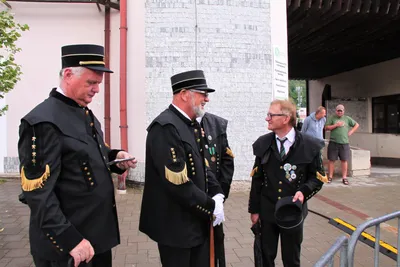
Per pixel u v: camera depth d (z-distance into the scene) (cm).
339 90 1656
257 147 304
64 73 216
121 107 707
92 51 216
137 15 696
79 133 213
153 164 249
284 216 280
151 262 388
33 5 772
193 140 248
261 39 724
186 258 249
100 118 771
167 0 688
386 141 1330
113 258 397
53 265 209
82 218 211
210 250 252
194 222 248
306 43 1191
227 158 284
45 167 193
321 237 469
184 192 231
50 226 190
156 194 252
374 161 1370
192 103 249
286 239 289
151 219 254
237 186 713
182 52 689
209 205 238
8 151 782
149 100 689
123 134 707
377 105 1409
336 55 1384
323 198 676
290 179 287
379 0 845
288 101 291
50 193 193
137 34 697
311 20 908
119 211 569
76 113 219
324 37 1120
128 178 723
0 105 771
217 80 702
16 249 412
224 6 700
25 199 208
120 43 704
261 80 723
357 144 1438
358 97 1464
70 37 777
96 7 777
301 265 383
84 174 212
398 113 1311
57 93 218
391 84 1330
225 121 291
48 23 776
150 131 246
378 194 713
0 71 480
